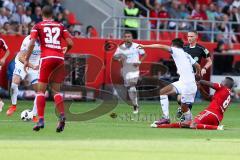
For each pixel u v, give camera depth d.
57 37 50.72
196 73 59.28
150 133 51.44
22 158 37.72
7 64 82.62
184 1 104.81
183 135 50.44
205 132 52.78
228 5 105.56
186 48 62.31
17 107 73.38
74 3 94.88
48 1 90.38
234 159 38.66
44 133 50.25
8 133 50.00
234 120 66.12
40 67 50.59
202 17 102.44
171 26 96.56
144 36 94.94
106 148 42.28
